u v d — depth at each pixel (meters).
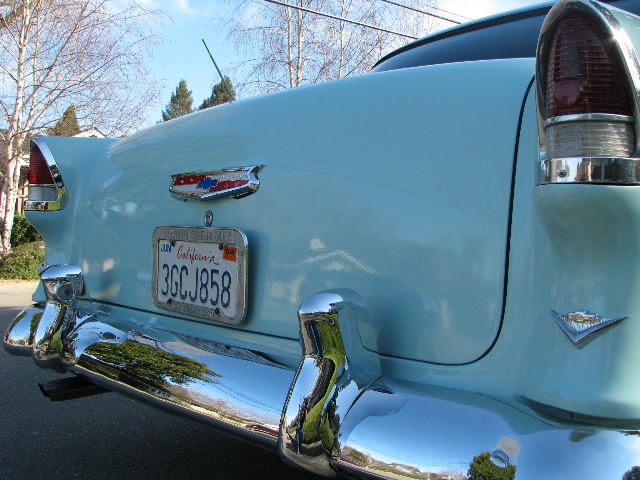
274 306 1.79
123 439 3.00
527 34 2.14
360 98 1.66
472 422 1.19
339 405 1.30
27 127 12.54
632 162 1.09
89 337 2.01
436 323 1.43
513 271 1.32
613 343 1.13
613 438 1.09
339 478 1.58
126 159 2.35
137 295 2.27
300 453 1.31
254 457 2.81
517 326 1.30
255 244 1.84
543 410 1.20
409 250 1.49
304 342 1.38
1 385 3.85
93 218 2.48
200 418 1.56
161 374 1.72
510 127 1.37
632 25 1.17
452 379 1.40
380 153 1.58
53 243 2.66
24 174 16.59
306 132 1.75
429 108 1.52
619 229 1.12
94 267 2.46
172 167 2.14
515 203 1.33
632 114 1.09
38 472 2.60
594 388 1.13
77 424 3.20
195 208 2.05
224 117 2.01
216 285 1.94
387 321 1.52
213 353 1.73
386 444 1.21
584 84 1.11
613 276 1.14
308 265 1.71
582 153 1.10
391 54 2.66
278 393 1.49
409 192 1.51
